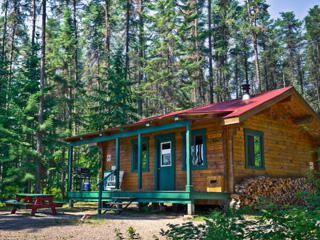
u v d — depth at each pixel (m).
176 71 34.09
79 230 7.73
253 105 11.58
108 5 35.12
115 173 14.66
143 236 6.92
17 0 27.84
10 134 21.47
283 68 61.50
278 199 12.13
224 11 40.38
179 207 14.18
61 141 24.55
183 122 11.45
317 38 55.94
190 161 10.97
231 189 11.58
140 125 13.23
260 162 13.16
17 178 20.83
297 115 14.72
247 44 51.81
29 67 24.75
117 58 26.80
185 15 33.28
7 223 8.99
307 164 15.53
